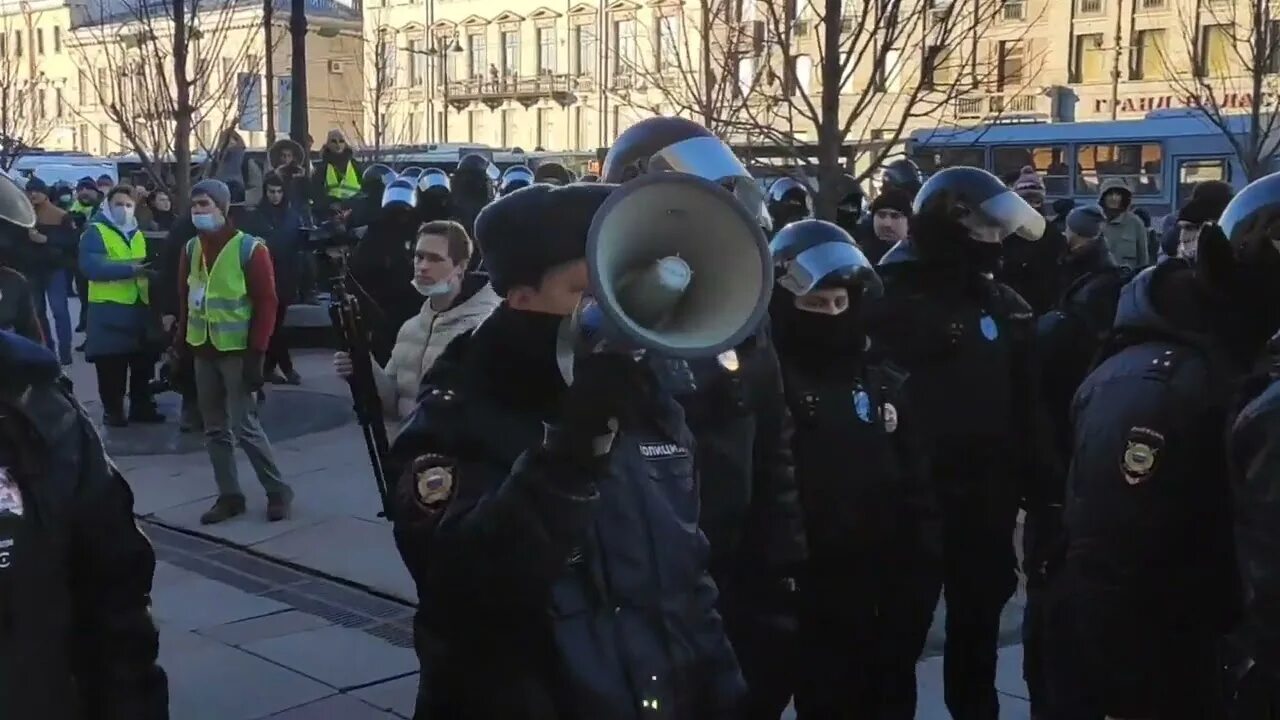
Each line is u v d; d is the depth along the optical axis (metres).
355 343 3.96
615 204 1.83
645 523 2.16
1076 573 2.84
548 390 2.14
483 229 2.16
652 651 2.12
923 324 4.05
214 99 21.45
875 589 3.54
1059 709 2.96
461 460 2.13
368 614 5.73
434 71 60.12
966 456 4.04
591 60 54.81
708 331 1.84
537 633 2.10
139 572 2.35
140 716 2.33
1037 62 36.12
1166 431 2.66
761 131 10.15
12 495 2.15
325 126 61.09
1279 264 2.65
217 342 6.94
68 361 13.13
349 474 8.28
